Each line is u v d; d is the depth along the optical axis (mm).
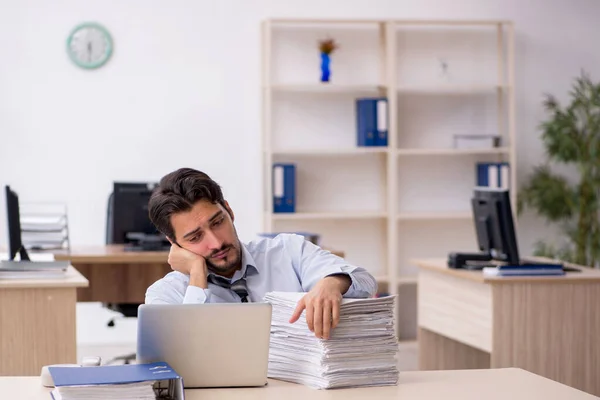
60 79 6664
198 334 1999
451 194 7219
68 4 6656
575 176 7277
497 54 7207
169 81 6816
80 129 6707
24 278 3947
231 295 2545
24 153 6645
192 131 6852
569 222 7312
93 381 1783
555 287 4301
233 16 6871
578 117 7137
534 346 4285
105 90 6727
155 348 1983
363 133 6758
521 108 7250
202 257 2439
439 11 7133
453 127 7176
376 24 7051
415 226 7203
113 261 5277
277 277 2611
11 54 6605
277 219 7047
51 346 3908
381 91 6977
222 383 2031
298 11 6961
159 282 2541
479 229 4766
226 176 6914
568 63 7293
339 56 7023
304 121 6996
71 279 3992
